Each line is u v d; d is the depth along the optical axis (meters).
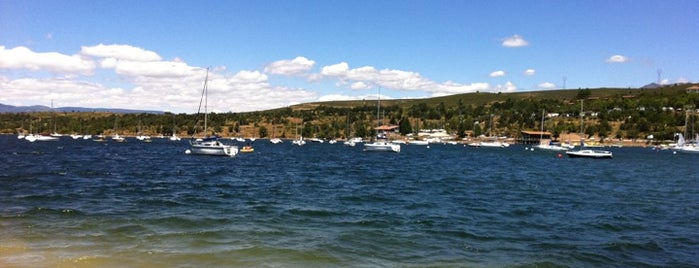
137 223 25.14
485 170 73.31
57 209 28.72
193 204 32.12
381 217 28.62
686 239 24.41
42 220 25.47
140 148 135.12
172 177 51.75
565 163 97.94
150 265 17.84
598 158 118.44
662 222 29.06
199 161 82.25
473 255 20.53
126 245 20.55
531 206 34.56
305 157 103.75
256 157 98.94
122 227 24.11
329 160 93.69
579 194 42.88
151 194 36.78
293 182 48.78
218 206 31.47
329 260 19.27
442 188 45.59
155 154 102.94
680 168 86.69
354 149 155.00
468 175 62.69
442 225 26.62
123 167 65.19
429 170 70.88
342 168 72.06
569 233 25.28
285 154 115.75
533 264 19.33
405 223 26.97
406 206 33.34
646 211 33.34
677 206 36.06
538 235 24.66
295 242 21.89
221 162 80.88
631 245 22.83
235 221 26.30
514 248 21.86
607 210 33.44
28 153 98.00
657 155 142.88
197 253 19.61
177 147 145.12
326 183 48.41
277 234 23.42
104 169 60.81
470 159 107.50
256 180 50.34
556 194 42.47
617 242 23.36
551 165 90.31
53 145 144.75
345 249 20.97
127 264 17.88
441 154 131.75
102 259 18.36
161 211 29.00
